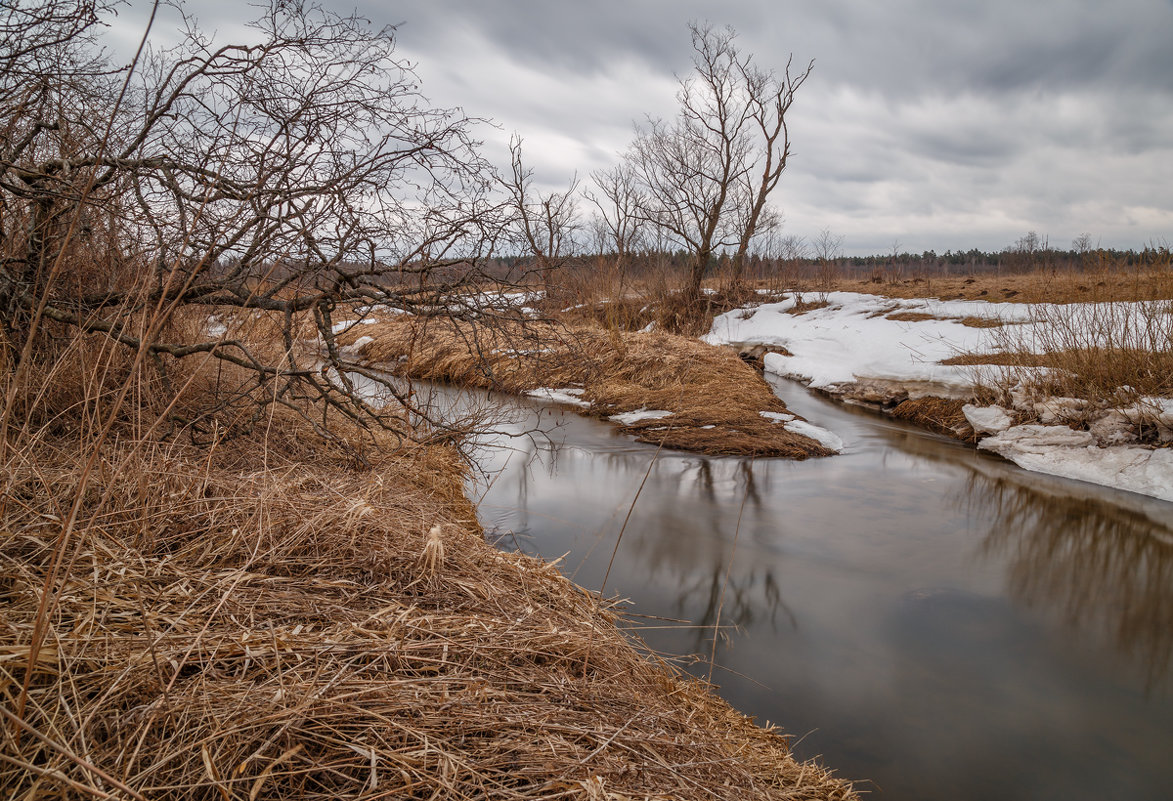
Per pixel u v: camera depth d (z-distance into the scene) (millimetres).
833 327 17422
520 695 2406
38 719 1789
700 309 22094
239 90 3787
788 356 16562
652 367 13234
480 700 2256
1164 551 6301
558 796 1938
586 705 2498
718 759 2562
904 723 3818
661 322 20547
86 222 3873
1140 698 4121
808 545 6203
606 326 17391
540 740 2174
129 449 3576
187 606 2404
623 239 24766
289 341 4363
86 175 4008
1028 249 27656
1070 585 5602
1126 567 5969
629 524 6438
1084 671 4387
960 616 5051
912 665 4395
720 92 21094
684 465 8570
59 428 3961
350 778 1804
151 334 2115
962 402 11016
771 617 4891
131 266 4223
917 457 9242
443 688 2262
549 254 17516
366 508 3348
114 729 1821
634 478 7918
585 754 2162
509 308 5223
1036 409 9586
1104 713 3979
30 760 1663
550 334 8141
